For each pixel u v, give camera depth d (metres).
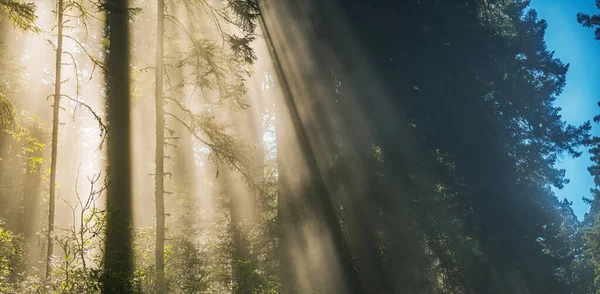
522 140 33.31
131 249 10.09
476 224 25.34
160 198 11.52
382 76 22.50
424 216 21.72
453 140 24.75
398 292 19.22
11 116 12.51
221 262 11.84
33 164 13.90
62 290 8.48
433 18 24.77
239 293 11.22
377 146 22.39
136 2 16.42
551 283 27.16
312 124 20.52
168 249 11.19
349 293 17.64
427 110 24.22
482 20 29.89
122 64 14.66
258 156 23.41
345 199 19.89
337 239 18.48
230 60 13.41
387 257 19.66
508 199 26.30
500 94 31.31
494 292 23.48
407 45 23.48
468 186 25.44
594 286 51.47
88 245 9.59
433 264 21.72
